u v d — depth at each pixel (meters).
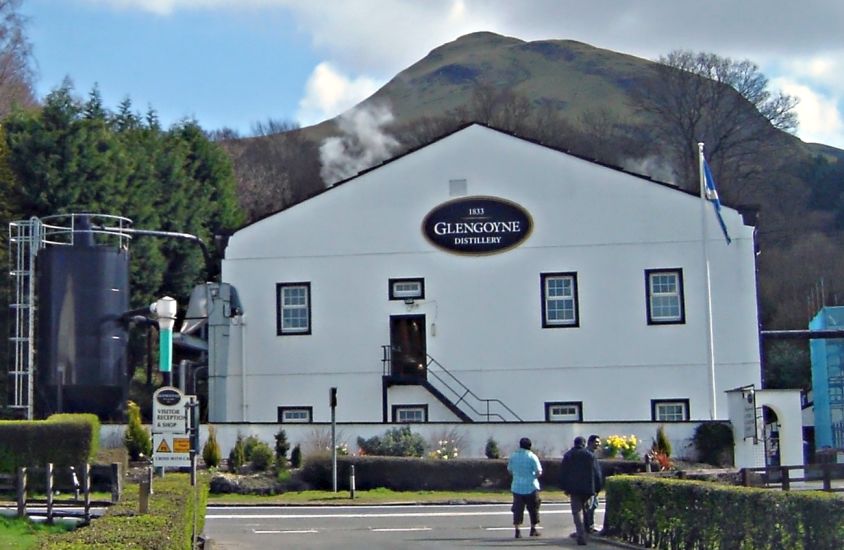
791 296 84.69
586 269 46.06
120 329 42.03
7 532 22.50
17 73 68.94
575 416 45.56
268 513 30.44
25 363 44.06
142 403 54.31
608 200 46.22
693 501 19.59
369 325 46.78
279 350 46.97
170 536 14.08
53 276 41.44
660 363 45.34
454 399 46.00
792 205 90.25
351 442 39.94
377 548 22.48
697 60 87.88
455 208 46.91
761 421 39.34
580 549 22.12
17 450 30.06
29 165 52.09
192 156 64.81
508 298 46.34
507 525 26.98
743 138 86.44
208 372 46.56
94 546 12.48
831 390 60.28
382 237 47.06
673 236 45.75
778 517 16.84
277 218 47.56
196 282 59.72
